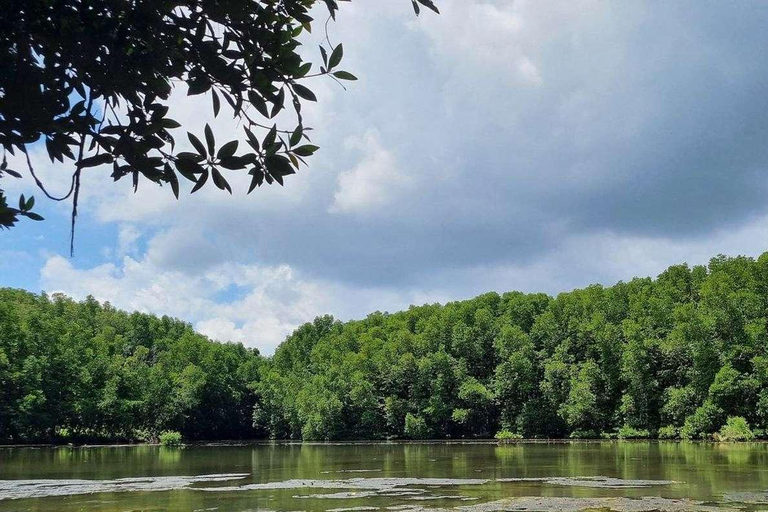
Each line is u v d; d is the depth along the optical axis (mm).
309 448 77312
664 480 30062
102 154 4176
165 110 4289
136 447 83312
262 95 4418
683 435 72312
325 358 134000
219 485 32281
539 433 91875
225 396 117562
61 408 89938
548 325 100000
